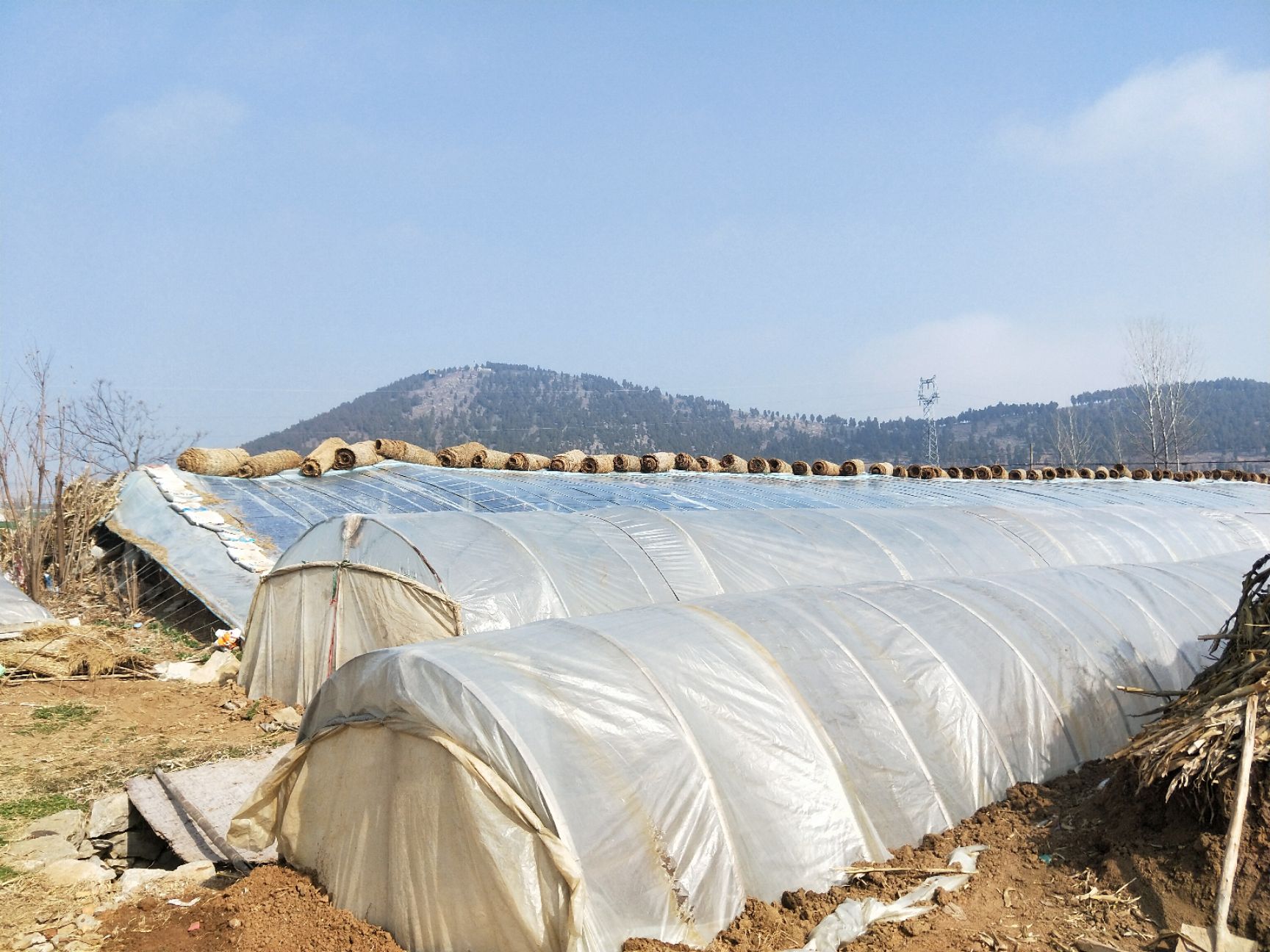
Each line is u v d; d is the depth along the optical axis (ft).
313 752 25.81
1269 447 611.47
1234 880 22.61
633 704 24.58
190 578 55.06
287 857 26.58
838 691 29.30
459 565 42.52
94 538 68.28
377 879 23.65
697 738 24.94
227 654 49.65
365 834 24.11
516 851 20.95
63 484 64.69
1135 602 42.68
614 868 21.48
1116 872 24.82
